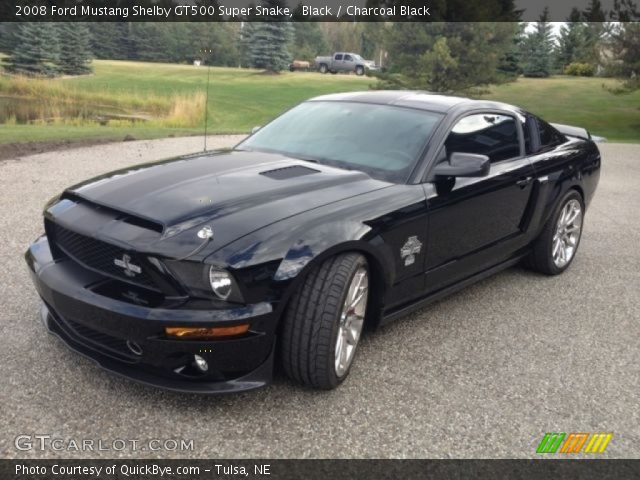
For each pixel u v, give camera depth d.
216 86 38.97
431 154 3.78
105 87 27.81
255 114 27.98
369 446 2.79
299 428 2.88
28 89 24.22
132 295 2.79
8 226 5.79
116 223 2.94
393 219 3.33
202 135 14.53
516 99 40.44
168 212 2.93
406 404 3.15
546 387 3.43
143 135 13.59
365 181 3.54
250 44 51.03
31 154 10.09
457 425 3.00
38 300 4.06
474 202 4.00
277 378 3.30
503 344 3.94
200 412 2.94
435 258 3.80
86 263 3.01
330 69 56.00
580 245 6.50
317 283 2.95
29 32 36.66
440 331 4.07
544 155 4.94
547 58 58.84
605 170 12.51
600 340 4.11
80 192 3.28
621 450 2.89
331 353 3.01
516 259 4.93
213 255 2.70
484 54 28.45
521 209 4.63
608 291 5.08
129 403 2.96
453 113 4.12
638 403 3.33
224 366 2.79
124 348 2.90
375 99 4.43
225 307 2.71
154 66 50.66
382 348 3.76
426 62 27.48
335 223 3.05
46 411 2.85
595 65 27.83
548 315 4.48
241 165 3.63
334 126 4.18
